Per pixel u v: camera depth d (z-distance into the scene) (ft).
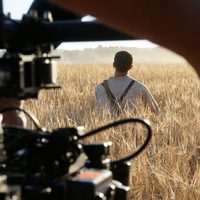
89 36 3.80
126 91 26.78
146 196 16.90
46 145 3.91
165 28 3.23
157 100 49.73
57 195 3.68
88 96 49.32
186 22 3.20
